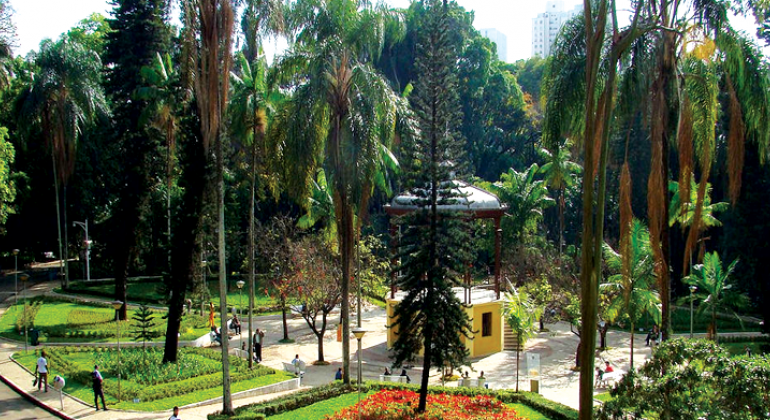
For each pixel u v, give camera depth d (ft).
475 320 97.76
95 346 89.92
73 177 143.43
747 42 51.93
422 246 61.11
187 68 64.75
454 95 62.34
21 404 66.23
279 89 82.58
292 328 118.32
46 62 119.03
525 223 146.20
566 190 171.73
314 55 66.44
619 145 137.18
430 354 61.67
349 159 65.98
